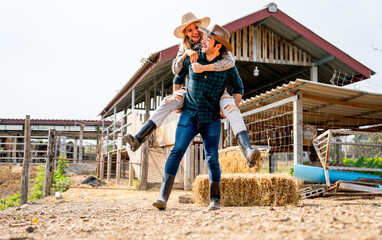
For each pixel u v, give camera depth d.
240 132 3.59
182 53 4.03
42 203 6.41
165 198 3.88
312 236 1.84
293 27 12.33
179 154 3.85
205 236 2.08
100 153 18.62
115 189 9.66
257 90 18.30
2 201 9.45
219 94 3.80
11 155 25.64
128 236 2.29
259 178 5.47
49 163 8.06
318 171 7.42
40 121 25.67
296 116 9.25
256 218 2.64
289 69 14.94
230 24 11.98
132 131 12.52
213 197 3.94
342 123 14.32
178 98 3.87
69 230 2.75
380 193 6.59
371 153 8.77
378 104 10.77
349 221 2.26
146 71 12.15
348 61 12.75
